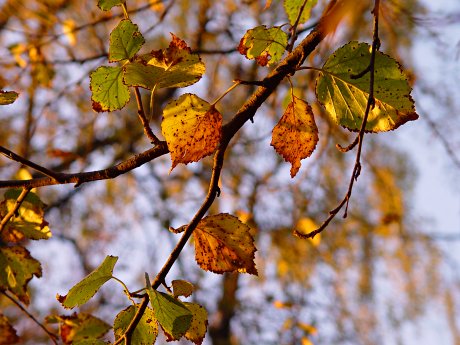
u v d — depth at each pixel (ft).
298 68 3.40
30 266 3.60
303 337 7.36
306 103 3.42
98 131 8.55
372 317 9.31
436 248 8.75
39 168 3.32
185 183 9.73
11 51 6.20
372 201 8.43
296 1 3.81
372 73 3.31
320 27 3.42
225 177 8.35
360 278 9.14
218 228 3.38
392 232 8.53
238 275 9.46
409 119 3.34
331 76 3.38
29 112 6.92
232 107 8.02
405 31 5.69
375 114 3.36
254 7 6.97
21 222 3.55
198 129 3.32
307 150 3.42
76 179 3.34
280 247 8.45
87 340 3.35
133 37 3.34
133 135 8.68
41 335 8.46
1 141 7.84
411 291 9.12
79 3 6.90
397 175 8.54
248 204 8.05
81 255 9.66
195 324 3.36
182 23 7.42
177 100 3.32
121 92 3.37
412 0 5.16
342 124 3.38
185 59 3.34
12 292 3.61
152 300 3.25
